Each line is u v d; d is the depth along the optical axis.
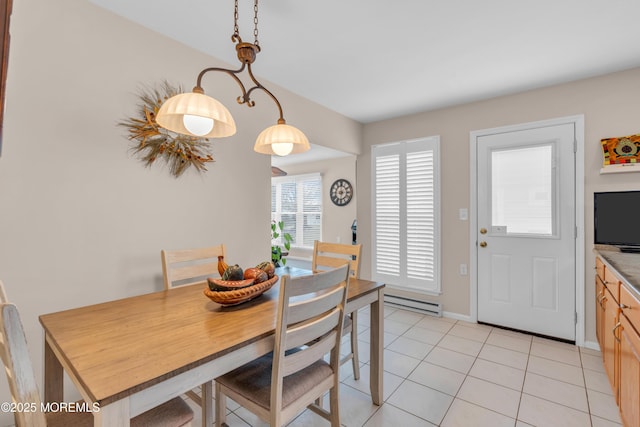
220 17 1.91
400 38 2.11
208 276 2.42
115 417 0.79
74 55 1.74
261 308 1.45
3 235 1.54
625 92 2.52
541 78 2.69
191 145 2.27
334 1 1.74
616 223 2.48
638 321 1.36
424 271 3.57
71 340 1.09
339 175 6.03
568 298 2.76
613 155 2.51
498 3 1.74
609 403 1.90
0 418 1.53
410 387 2.09
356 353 2.18
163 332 1.17
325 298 1.32
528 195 2.95
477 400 1.94
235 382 1.33
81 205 1.78
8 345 0.76
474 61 2.41
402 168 3.74
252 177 2.71
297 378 1.36
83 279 1.79
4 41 0.63
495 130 3.12
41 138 1.64
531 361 2.43
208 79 2.38
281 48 2.25
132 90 1.97
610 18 1.86
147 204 2.06
